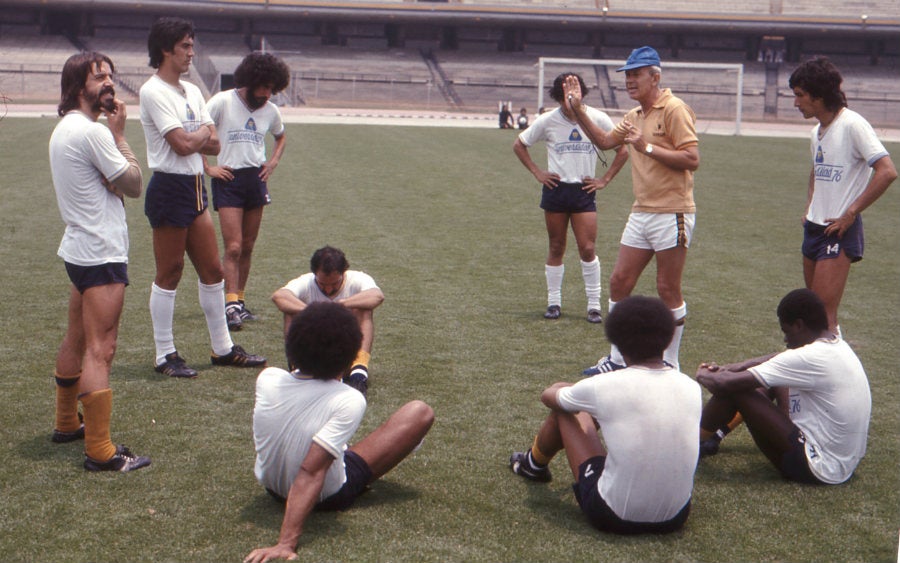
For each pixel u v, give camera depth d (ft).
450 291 27.14
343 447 11.51
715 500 13.07
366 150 77.10
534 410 16.85
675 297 18.62
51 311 23.12
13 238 33.81
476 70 186.70
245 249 23.67
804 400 13.61
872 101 171.83
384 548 11.38
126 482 13.25
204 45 181.98
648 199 18.43
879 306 26.43
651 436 11.31
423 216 42.11
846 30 176.55
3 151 67.21
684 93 180.45
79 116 13.47
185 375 18.30
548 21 180.45
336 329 11.48
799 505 12.91
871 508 12.83
